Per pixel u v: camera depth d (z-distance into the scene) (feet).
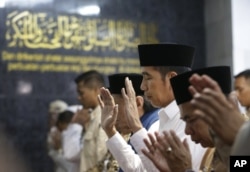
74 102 20.16
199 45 21.99
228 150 4.22
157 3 21.76
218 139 4.30
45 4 20.17
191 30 22.07
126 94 7.28
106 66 20.85
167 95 7.08
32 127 19.44
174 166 5.04
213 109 3.88
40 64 19.88
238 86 11.98
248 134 3.76
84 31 20.66
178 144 5.06
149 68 7.16
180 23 21.97
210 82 3.94
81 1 20.71
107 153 10.30
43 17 20.11
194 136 5.07
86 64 20.57
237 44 20.26
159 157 5.33
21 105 19.43
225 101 3.90
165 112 7.04
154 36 21.68
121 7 21.26
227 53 20.57
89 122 12.44
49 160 19.22
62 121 16.81
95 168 11.21
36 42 19.90
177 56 7.10
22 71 19.60
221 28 21.02
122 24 21.22
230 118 3.91
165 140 5.06
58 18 20.33
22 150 19.08
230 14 20.44
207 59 21.91
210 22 21.80
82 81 12.59
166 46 7.07
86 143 11.67
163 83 7.10
